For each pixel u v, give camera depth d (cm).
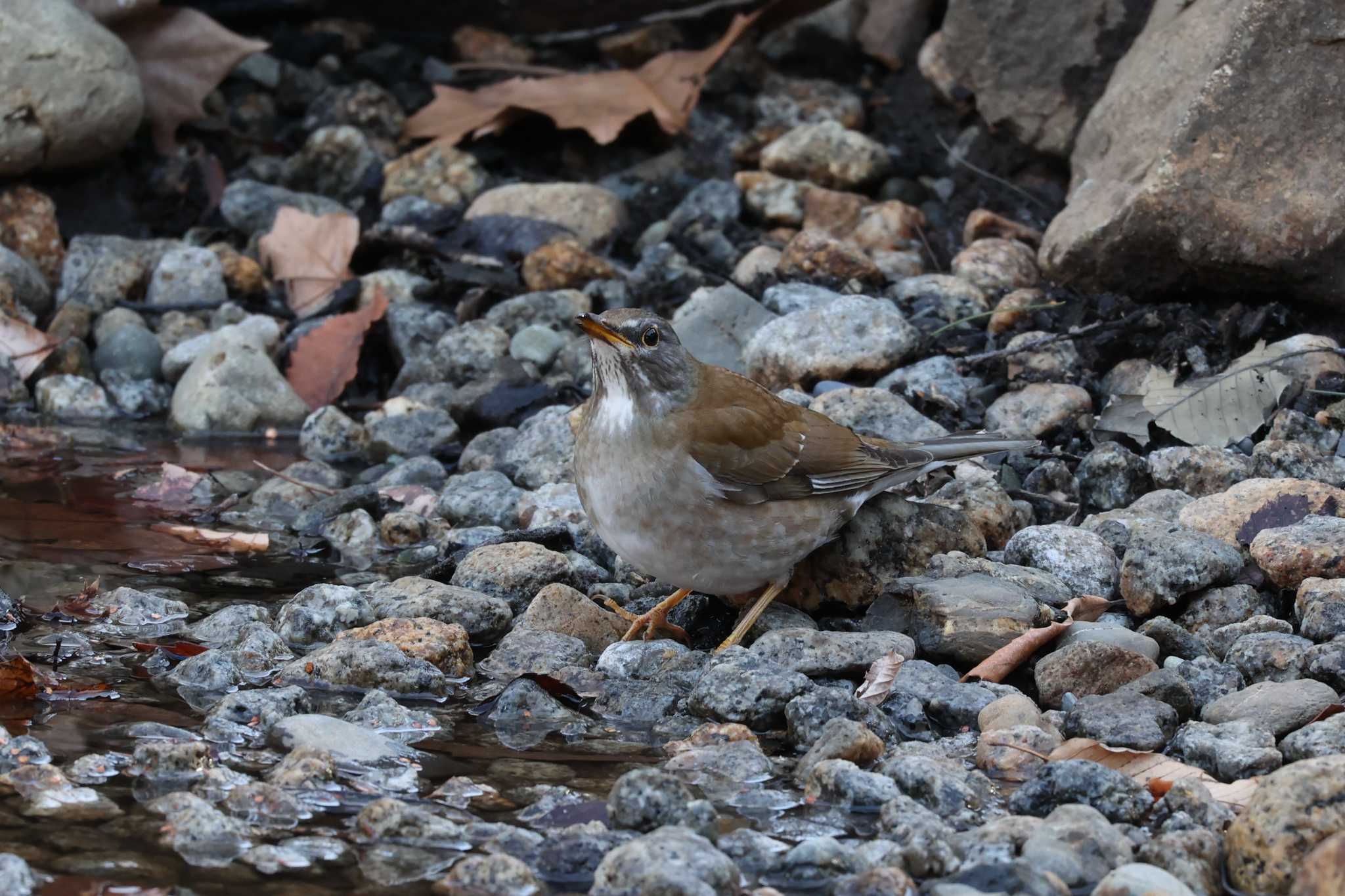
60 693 834
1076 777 707
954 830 687
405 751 777
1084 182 1419
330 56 1916
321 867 646
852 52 1870
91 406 1398
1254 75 1212
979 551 990
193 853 654
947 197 1623
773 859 657
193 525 1141
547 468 1204
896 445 970
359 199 1700
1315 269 1204
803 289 1391
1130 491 1116
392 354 1466
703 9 1902
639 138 1775
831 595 966
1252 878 634
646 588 1020
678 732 810
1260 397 1162
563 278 1491
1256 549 938
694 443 867
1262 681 848
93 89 1552
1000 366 1272
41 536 1097
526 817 699
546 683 844
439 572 1034
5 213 1528
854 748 748
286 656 898
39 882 625
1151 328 1255
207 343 1409
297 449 1336
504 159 1756
